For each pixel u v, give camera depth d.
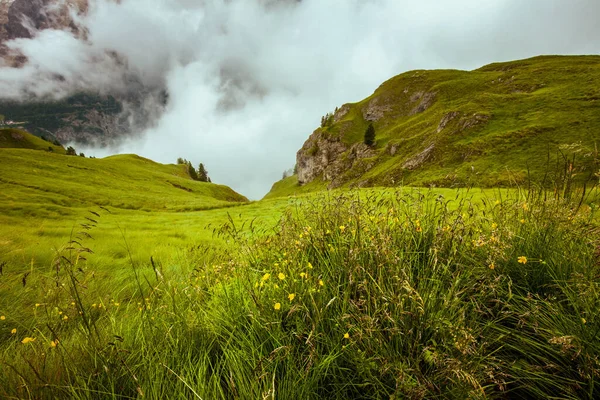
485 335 2.07
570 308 2.16
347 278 2.41
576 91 61.41
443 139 66.31
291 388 1.72
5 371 2.11
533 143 48.50
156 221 26.62
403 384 1.63
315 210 3.76
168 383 1.86
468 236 2.83
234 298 2.72
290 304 2.30
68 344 2.39
